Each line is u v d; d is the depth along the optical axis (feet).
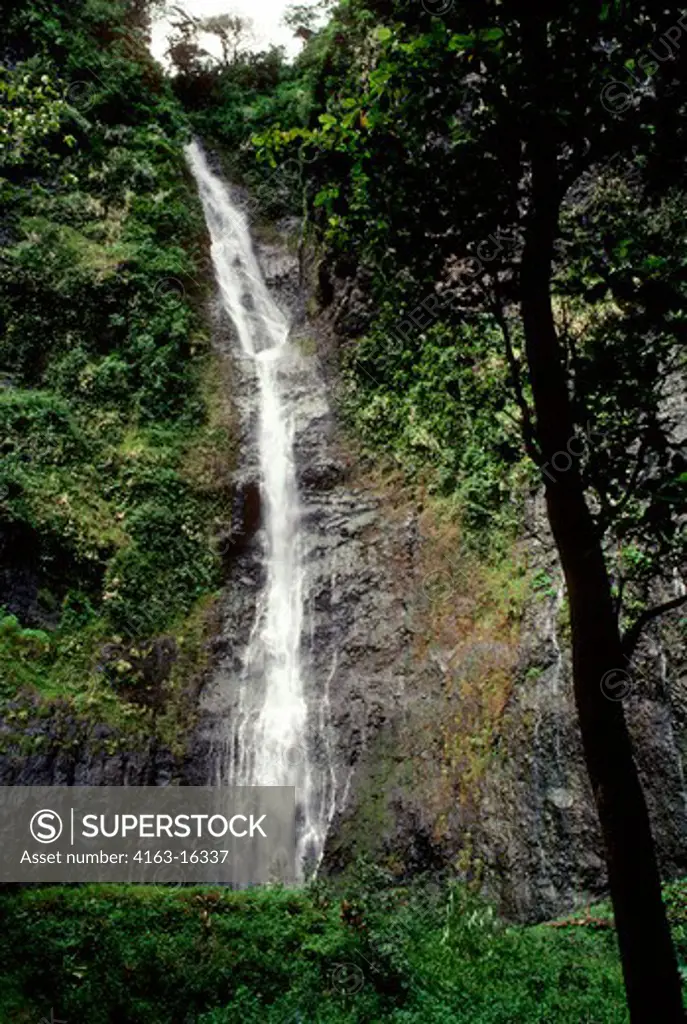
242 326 74.13
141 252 68.95
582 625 15.15
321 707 48.52
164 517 56.24
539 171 15.97
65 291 63.98
